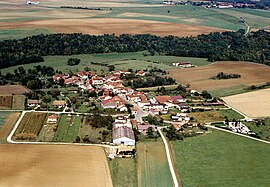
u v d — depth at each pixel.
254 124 185.88
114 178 133.25
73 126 177.75
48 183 127.50
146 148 157.38
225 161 148.25
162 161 147.00
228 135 172.38
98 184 128.62
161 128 178.88
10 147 153.88
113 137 161.88
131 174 136.62
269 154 155.25
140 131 174.00
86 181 130.00
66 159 144.75
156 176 136.00
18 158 144.00
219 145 161.88
